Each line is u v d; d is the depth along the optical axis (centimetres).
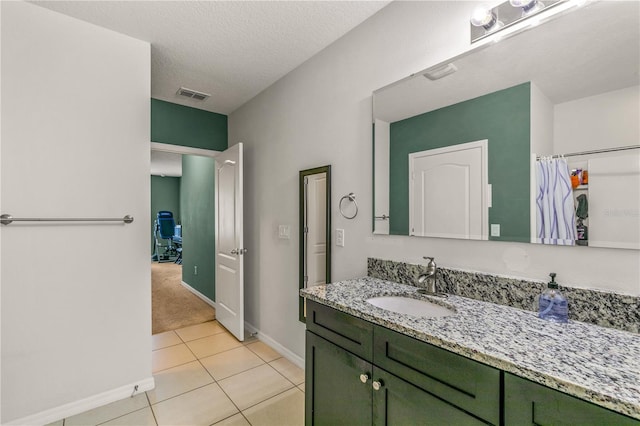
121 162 197
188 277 504
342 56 202
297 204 245
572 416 66
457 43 143
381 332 109
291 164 251
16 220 163
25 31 169
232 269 302
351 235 196
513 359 77
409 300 145
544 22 117
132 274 200
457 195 143
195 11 177
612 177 101
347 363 123
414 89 159
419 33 158
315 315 142
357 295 141
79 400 181
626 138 99
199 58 230
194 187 474
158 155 554
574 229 109
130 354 199
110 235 193
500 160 129
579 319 105
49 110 175
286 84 256
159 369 232
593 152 105
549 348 84
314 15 181
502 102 128
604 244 103
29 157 169
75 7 173
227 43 210
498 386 78
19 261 167
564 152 112
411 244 162
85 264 185
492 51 131
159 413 180
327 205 211
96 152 189
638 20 99
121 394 194
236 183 292
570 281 110
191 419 175
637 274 97
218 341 287
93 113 188
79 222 183
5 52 164
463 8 140
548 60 116
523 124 122
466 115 140
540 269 118
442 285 146
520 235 123
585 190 107
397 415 103
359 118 190
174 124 316
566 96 112
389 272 170
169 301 426
